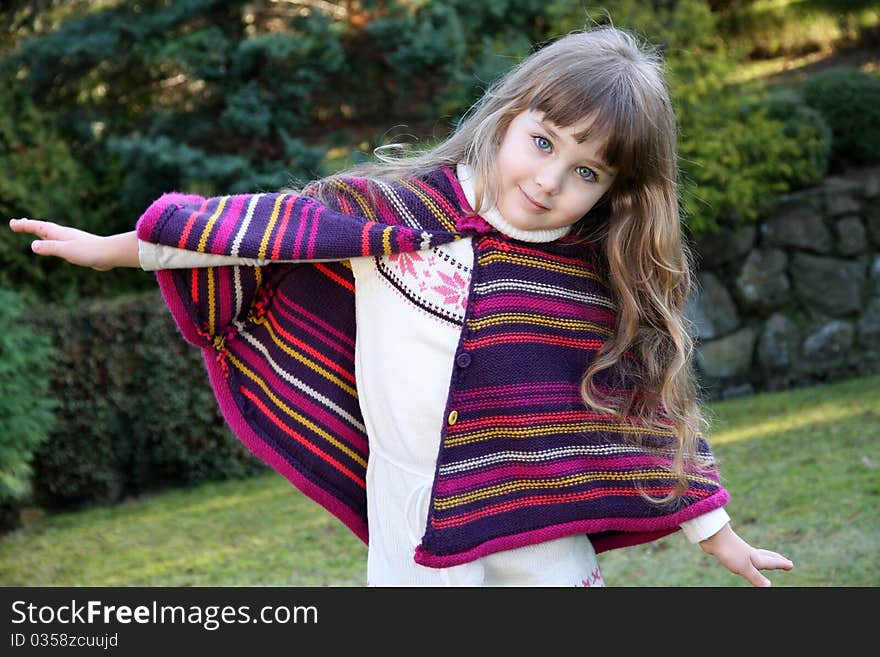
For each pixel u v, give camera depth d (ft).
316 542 15.83
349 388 6.91
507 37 24.38
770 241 24.34
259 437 6.92
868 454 16.74
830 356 24.32
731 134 23.57
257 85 23.08
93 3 24.93
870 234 24.54
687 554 13.30
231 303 6.76
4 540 17.84
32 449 16.90
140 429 20.30
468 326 6.34
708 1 32.42
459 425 6.37
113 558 15.94
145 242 6.28
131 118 24.21
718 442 19.03
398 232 6.33
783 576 11.78
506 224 6.39
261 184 22.30
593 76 6.03
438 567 6.31
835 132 25.43
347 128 25.32
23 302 20.89
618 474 6.61
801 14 32.63
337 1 24.66
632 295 6.60
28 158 22.65
